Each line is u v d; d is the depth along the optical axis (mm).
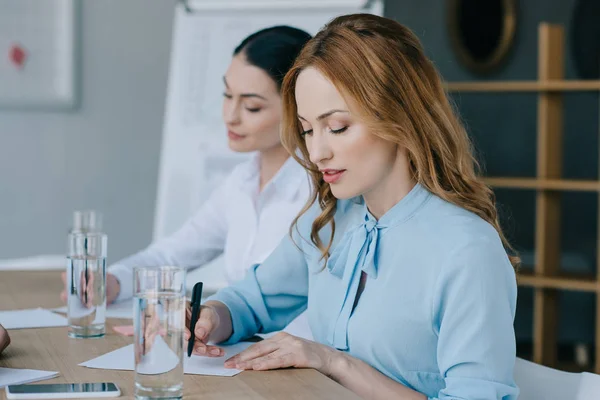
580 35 4324
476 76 4449
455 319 1153
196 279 3244
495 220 1298
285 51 2215
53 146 4176
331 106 1219
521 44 4430
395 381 1221
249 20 3523
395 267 1255
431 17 4465
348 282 1317
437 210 1262
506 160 4480
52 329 1491
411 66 1249
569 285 3641
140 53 4273
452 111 1305
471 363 1123
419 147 1245
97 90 4223
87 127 4219
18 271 2191
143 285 1017
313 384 1130
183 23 3588
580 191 4398
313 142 1260
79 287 1411
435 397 1216
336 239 1449
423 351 1231
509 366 1137
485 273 1163
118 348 1332
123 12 4234
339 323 1327
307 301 1586
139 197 4312
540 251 3793
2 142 4109
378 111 1213
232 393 1083
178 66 3574
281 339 1258
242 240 2240
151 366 1016
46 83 4121
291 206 2195
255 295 1542
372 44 1227
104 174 4262
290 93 1354
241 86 2232
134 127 4289
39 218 4180
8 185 4129
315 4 3451
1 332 1263
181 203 3498
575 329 4402
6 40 4051
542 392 1223
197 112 3533
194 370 1205
